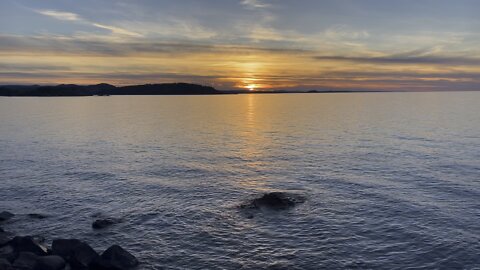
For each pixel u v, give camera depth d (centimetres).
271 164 6028
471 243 2928
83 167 5844
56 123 13812
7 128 11800
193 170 5638
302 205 3853
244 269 2609
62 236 3194
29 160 6388
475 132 9094
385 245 2938
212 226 3381
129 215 3688
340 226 3319
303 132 10350
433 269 2572
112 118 16775
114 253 2617
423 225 3300
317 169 5556
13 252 2667
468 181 4634
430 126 10812
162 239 3122
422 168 5388
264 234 3189
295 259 2736
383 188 4453
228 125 13212
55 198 4256
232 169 5703
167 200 4153
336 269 2583
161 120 15638
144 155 6919
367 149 7138
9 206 3997
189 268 2633
